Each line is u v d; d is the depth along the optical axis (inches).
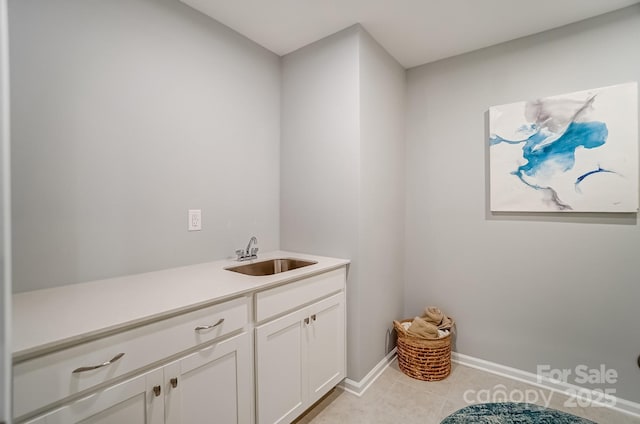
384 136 88.0
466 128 90.7
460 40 83.7
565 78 76.3
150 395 40.3
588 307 74.5
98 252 55.5
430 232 97.5
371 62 81.0
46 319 37.1
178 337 43.1
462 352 92.6
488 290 88.0
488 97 87.0
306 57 86.3
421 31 79.4
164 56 64.4
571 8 69.7
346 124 77.8
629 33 69.0
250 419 53.7
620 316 70.9
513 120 81.7
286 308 60.1
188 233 69.5
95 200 55.0
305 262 77.8
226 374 49.9
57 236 50.8
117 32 57.3
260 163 86.6
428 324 83.8
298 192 88.3
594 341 73.9
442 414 68.4
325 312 70.7
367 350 80.8
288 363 60.7
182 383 43.9
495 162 84.6
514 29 78.3
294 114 89.2
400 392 77.2
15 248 47.0
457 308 93.3
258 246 86.1
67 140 51.6
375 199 83.6
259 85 86.0
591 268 74.0
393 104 93.4
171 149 65.9
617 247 71.0
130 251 59.8
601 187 71.0
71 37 51.7
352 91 76.5
